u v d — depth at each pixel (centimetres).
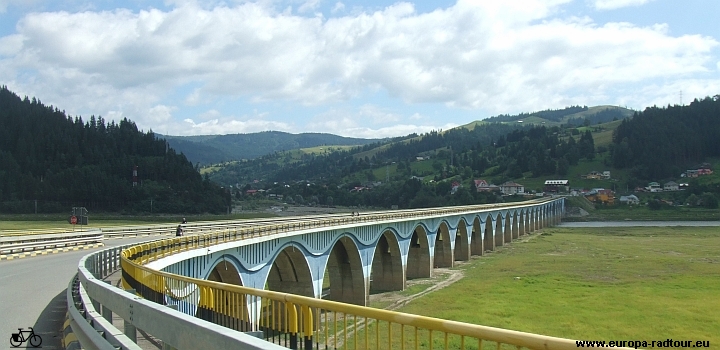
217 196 18888
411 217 8919
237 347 800
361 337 2736
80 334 1440
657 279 7800
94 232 6128
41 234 5784
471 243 12962
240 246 4891
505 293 7156
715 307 5769
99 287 1570
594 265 9525
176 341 992
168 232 7706
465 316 5803
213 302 1493
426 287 8700
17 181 16588
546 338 669
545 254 11906
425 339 2803
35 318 2077
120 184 17050
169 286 1814
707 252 11100
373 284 8894
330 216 8725
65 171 17625
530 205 17900
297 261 6400
